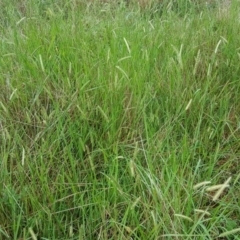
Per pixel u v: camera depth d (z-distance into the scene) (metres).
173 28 2.82
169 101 2.06
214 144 1.96
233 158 1.82
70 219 1.62
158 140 1.80
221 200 1.61
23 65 2.21
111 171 1.61
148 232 1.49
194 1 3.64
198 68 2.36
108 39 2.63
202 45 2.57
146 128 1.76
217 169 1.80
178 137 1.97
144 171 1.59
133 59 2.21
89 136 1.87
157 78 2.17
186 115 2.04
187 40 2.62
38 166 1.73
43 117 1.94
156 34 2.65
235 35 2.61
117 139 1.86
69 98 2.00
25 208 1.59
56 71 2.22
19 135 1.89
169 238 1.44
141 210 1.60
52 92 2.08
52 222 1.57
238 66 2.30
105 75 2.13
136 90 2.05
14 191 1.63
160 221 1.50
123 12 3.06
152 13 3.41
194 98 2.04
